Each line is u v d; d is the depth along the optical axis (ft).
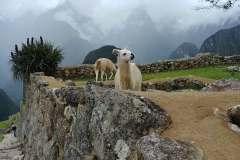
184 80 32.40
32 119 26.35
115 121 8.87
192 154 6.42
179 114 9.77
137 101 8.93
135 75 19.76
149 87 32.48
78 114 11.65
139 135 8.21
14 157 28.45
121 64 17.35
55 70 43.42
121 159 8.07
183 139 7.73
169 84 32.48
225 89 16.99
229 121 9.34
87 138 10.44
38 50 38.52
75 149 11.33
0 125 66.85
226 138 8.00
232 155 6.86
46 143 16.79
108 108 9.45
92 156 9.69
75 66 46.03
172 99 11.25
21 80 38.65
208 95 11.94
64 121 13.58
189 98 11.43
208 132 8.34
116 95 9.56
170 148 6.39
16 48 38.52
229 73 38.24
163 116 8.79
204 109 10.28
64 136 13.29
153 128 8.40
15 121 64.64
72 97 12.50
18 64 37.14
